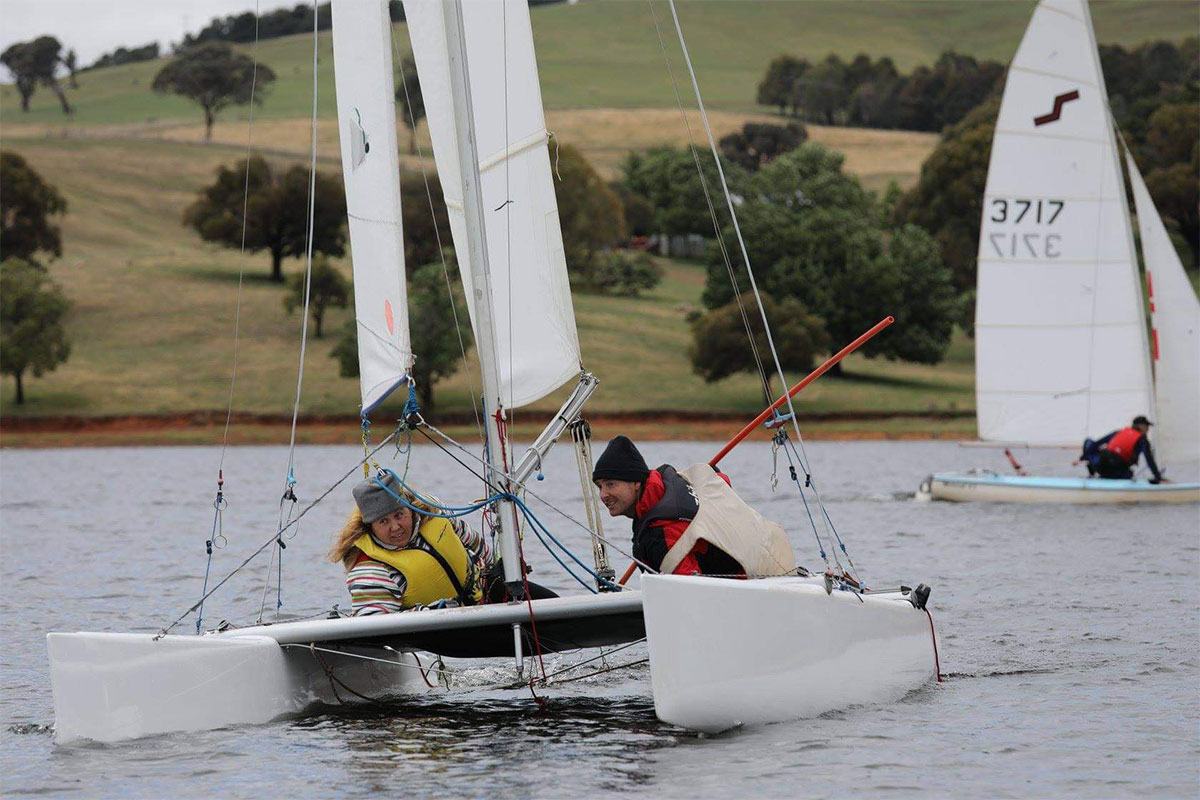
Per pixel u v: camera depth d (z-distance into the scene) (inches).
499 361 1282.0
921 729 1214.3
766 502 4439.0
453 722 1255.5
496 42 1291.8
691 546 1222.9
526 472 1256.8
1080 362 3971.5
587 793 1029.2
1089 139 3932.1
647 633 1125.1
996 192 3983.8
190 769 1103.0
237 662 1228.5
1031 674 1488.7
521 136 1294.3
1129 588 2235.5
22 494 5369.1
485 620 1144.8
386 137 1169.4
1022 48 3939.5
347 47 1186.0
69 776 1094.4
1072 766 1102.4
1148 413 3959.2
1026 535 3186.5
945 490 4274.1
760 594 1197.1
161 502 4840.1
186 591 2332.7
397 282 1166.3
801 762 1108.5
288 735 1202.0
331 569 2655.0
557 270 1299.2
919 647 1411.2
